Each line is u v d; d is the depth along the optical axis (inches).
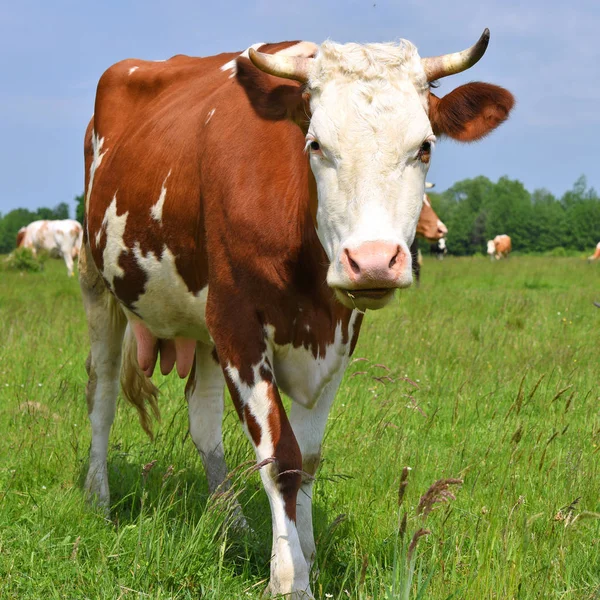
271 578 152.6
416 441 246.7
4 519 184.7
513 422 265.6
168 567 160.6
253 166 163.5
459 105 155.9
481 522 176.1
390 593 129.4
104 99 232.1
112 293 215.6
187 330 202.5
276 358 167.3
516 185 6122.1
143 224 194.1
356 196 136.9
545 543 167.0
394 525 181.2
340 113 140.0
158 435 242.8
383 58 146.3
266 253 159.2
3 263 1224.2
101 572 160.9
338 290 137.3
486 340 404.8
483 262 1637.6
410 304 569.0
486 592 144.6
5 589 154.0
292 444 158.7
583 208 5610.2
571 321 473.4
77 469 221.6
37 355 355.6
